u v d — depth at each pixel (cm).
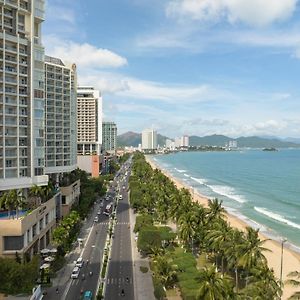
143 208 18012
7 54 12631
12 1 12862
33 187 12450
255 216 18750
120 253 12206
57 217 15638
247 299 6638
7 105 12481
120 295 8938
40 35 13975
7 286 8106
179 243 13175
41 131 13600
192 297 7925
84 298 8481
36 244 11762
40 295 8488
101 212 18850
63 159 18725
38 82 13438
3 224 9975
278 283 7500
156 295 8594
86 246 12962
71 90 19700
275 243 13962
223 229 9875
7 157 12469
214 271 7175
